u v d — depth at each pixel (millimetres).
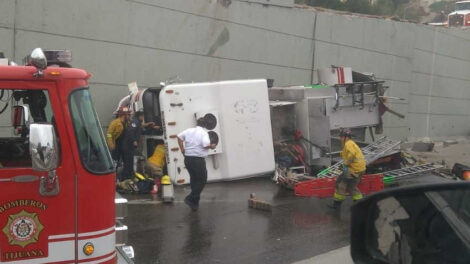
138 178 10172
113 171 4086
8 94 4352
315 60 17953
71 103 3902
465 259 2127
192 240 7199
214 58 14594
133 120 10422
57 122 3854
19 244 3746
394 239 2490
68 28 11336
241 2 15219
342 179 9305
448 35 25172
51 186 3783
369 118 13539
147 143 11523
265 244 7133
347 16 19109
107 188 4004
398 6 44406
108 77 12188
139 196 9891
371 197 2637
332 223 8367
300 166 12367
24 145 4395
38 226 3779
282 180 11188
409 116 22891
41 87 3842
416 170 11711
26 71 3814
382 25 20688
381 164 12516
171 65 13516
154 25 13047
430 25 23797
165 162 11047
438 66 24625
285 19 16703
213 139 11156
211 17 14414
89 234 3906
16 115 4676
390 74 21422
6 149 4289
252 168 11594
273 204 9648
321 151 12438
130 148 10414
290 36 16938
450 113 25969
